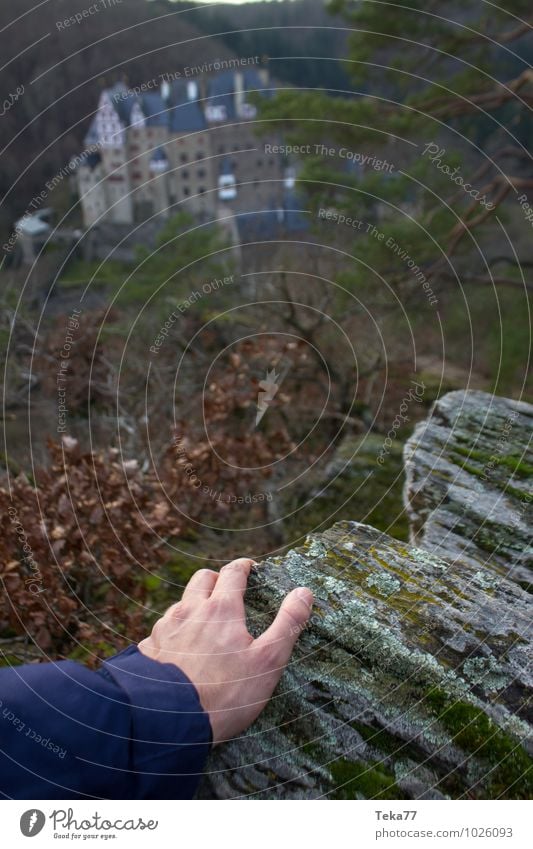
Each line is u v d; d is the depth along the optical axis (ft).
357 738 3.45
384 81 28.07
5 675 3.28
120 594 8.04
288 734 3.48
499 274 27.96
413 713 3.45
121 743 3.14
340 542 4.40
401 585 4.02
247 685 3.37
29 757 3.08
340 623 3.76
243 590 3.90
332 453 16.11
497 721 3.40
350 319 21.80
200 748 3.25
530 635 3.73
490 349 23.91
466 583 4.10
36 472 9.16
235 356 15.69
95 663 6.99
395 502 10.30
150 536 8.66
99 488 8.46
